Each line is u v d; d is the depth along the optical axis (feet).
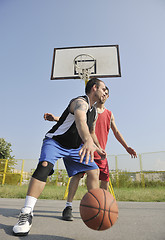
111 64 23.29
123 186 32.50
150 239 3.97
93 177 5.69
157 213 7.34
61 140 5.22
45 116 6.95
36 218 6.18
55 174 38.78
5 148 52.19
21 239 3.90
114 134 9.21
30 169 38.73
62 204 10.58
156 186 30.73
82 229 4.86
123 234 4.39
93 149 3.75
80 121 4.18
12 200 13.16
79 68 23.30
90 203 3.81
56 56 24.67
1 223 5.32
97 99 6.02
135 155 8.67
